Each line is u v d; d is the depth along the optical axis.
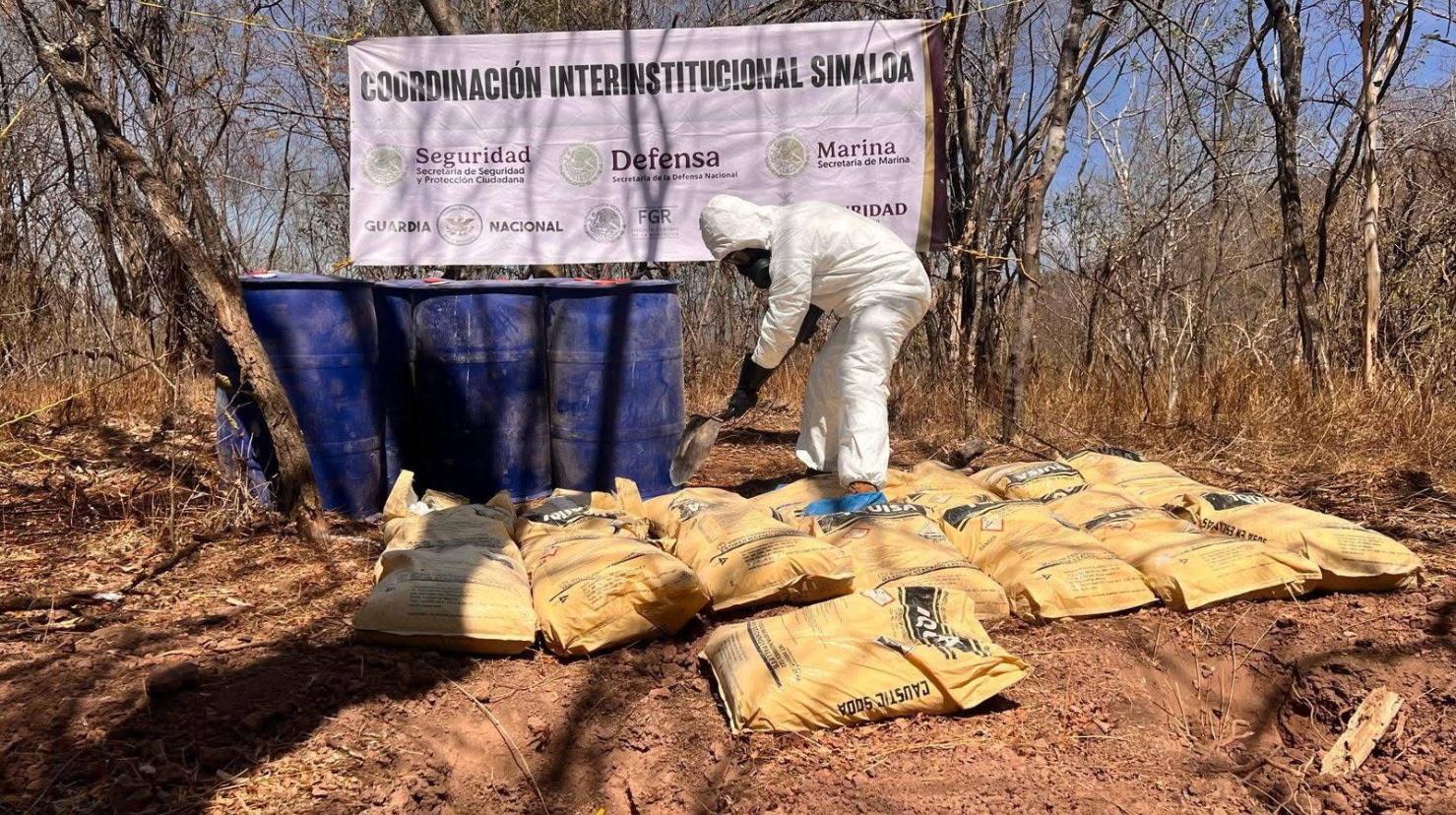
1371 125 6.63
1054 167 5.96
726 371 9.32
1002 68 7.60
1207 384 6.65
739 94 5.83
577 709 2.81
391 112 5.82
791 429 7.49
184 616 3.34
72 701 2.65
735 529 3.57
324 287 4.49
